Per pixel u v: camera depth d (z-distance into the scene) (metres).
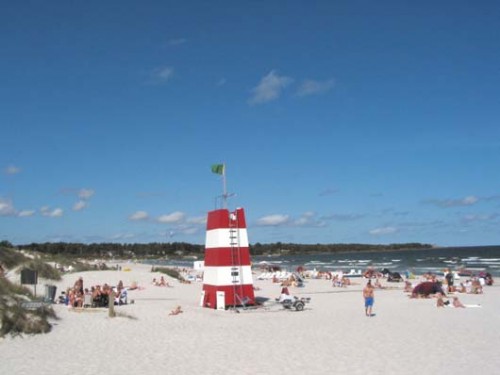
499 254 161.38
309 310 28.30
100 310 24.92
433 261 120.81
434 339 18.70
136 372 13.87
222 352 16.62
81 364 14.66
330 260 163.50
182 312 26.66
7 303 19.64
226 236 29.19
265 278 62.53
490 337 19.00
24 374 13.44
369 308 26.55
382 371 13.95
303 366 14.61
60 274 44.84
